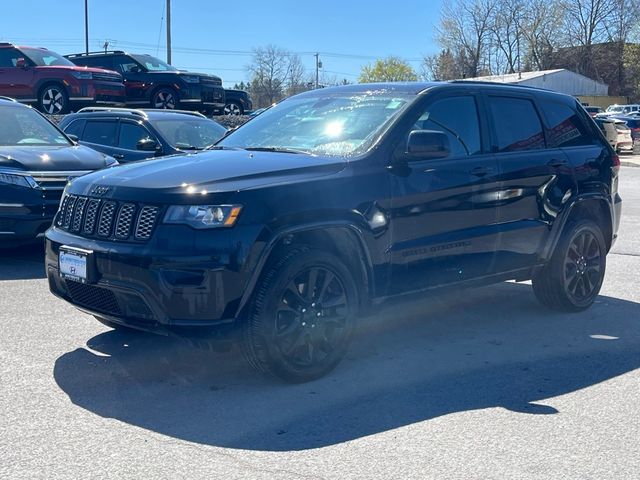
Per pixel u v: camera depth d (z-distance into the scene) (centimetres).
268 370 493
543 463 401
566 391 508
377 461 400
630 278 861
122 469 388
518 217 636
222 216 470
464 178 589
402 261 554
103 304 511
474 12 7012
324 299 512
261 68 6569
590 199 700
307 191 500
